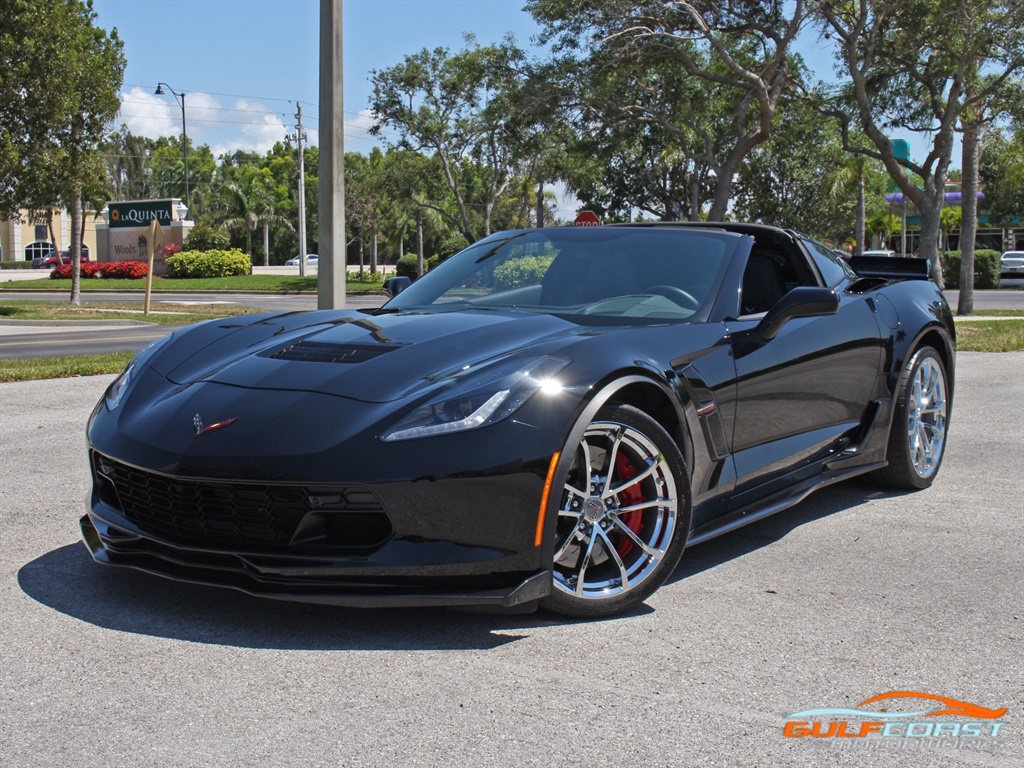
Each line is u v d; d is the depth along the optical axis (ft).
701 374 10.28
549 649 8.38
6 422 19.38
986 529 12.57
